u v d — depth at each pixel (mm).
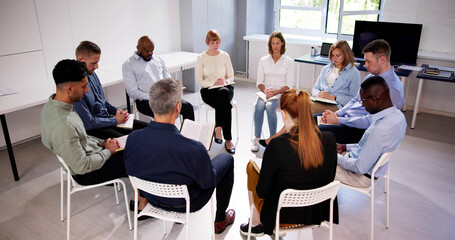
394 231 2430
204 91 3641
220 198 2307
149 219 2557
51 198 2801
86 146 2164
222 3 5531
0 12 3250
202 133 2498
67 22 3791
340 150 2504
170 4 5020
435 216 2578
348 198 2807
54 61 3764
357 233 2416
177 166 1716
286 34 6102
